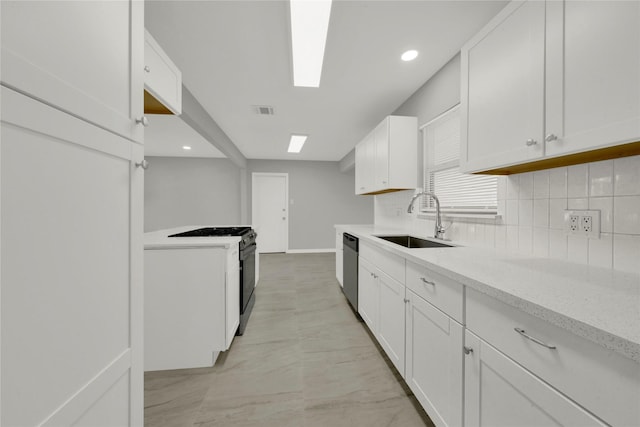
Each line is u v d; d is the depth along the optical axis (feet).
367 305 7.32
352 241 8.81
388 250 5.53
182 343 5.84
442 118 7.41
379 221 11.84
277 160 20.53
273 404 4.78
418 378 4.38
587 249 3.64
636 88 2.30
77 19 1.99
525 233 4.58
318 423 4.35
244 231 8.43
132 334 2.68
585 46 2.69
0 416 1.48
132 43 2.69
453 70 6.73
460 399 3.29
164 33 5.80
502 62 3.75
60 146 1.85
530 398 2.32
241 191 19.48
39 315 1.69
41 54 1.70
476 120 4.26
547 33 3.07
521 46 3.43
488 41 4.01
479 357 2.96
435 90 7.50
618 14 2.42
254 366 5.95
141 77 2.85
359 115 10.81
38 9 1.68
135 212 2.74
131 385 2.67
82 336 2.03
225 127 12.50
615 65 2.44
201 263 5.87
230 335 6.30
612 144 2.52
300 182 20.80
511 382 2.52
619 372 1.70
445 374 3.60
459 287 3.29
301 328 7.87
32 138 1.65
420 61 6.89
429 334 4.02
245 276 7.77
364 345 6.88
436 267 3.68
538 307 2.18
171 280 5.82
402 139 8.35
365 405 4.75
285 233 20.72
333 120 11.43
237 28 5.64
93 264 2.16
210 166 20.02
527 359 2.36
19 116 1.56
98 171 2.22
